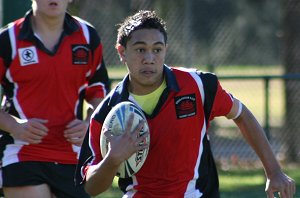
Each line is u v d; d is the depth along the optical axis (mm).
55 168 17219
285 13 40625
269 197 14281
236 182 31625
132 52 13430
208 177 14148
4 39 16875
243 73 54344
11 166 17109
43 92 17000
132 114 13023
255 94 39906
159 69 13484
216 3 48656
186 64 38500
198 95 13977
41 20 17000
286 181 14164
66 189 17438
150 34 13320
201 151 14008
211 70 37688
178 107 13789
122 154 12469
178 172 13781
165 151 13750
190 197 13828
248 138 14695
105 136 12945
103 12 40094
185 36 38781
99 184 12961
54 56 16984
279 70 60812
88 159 13688
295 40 40312
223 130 33625
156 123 13703
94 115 13938
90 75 17734
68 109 17266
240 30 62031
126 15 40062
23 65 16875
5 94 17344
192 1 44812
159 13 40000
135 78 13539
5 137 17266
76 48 17266
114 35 39562
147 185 13883
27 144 17047
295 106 37250
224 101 14242
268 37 64500
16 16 23516
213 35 50469
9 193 17312
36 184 17141
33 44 16906
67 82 17203
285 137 36125
